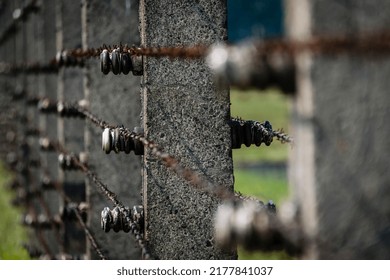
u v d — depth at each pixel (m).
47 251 12.49
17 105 20.50
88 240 9.30
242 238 3.06
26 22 17.61
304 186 3.13
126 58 6.46
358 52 3.04
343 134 3.07
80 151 11.07
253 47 3.01
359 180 3.07
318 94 3.06
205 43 6.66
